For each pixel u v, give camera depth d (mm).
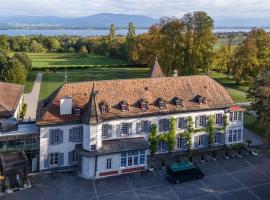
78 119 62719
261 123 66000
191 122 70250
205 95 72625
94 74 159125
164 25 121062
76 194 55781
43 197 54594
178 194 56188
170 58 118438
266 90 64812
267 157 69438
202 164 66812
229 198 55188
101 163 61562
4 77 117438
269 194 56312
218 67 152625
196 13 115875
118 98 66938
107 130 64938
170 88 71375
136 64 187000
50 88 125750
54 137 62250
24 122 66875
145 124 67375
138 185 59062
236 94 118250
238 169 64875
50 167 63125
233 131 74438
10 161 58281
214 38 117125
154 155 68938
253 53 123688
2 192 55781
